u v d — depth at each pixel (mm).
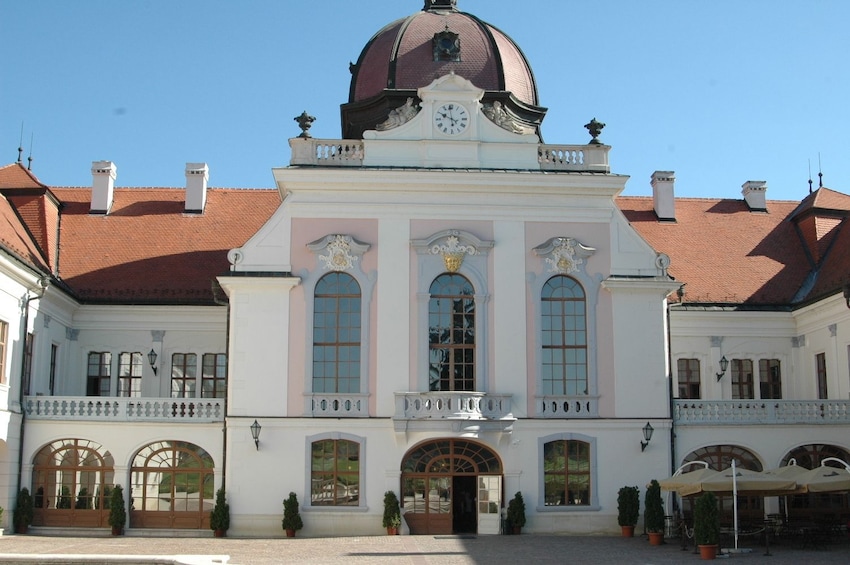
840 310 40438
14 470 37312
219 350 43875
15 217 43500
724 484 31203
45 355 40344
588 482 38000
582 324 39062
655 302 39281
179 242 46844
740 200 51125
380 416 37531
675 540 35562
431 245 38719
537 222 39406
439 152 39562
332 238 38438
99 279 44312
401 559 29766
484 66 43750
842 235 45781
